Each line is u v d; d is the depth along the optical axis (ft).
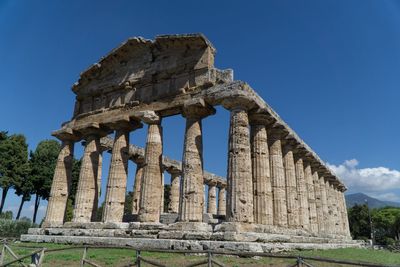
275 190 91.40
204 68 86.22
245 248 56.13
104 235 79.97
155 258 54.29
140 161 129.08
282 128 96.73
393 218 325.21
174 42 92.68
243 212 69.62
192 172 78.33
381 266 24.82
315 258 27.81
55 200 101.60
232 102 77.61
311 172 133.80
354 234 299.38
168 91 90.84
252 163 85.46
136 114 91.50
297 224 100.48
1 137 189.06
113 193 89.86
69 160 108.06
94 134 103.04
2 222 142.20
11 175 182.50
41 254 44.11
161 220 108.68
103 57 106.42
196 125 82.79
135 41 99.19
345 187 177.99
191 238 65.98
